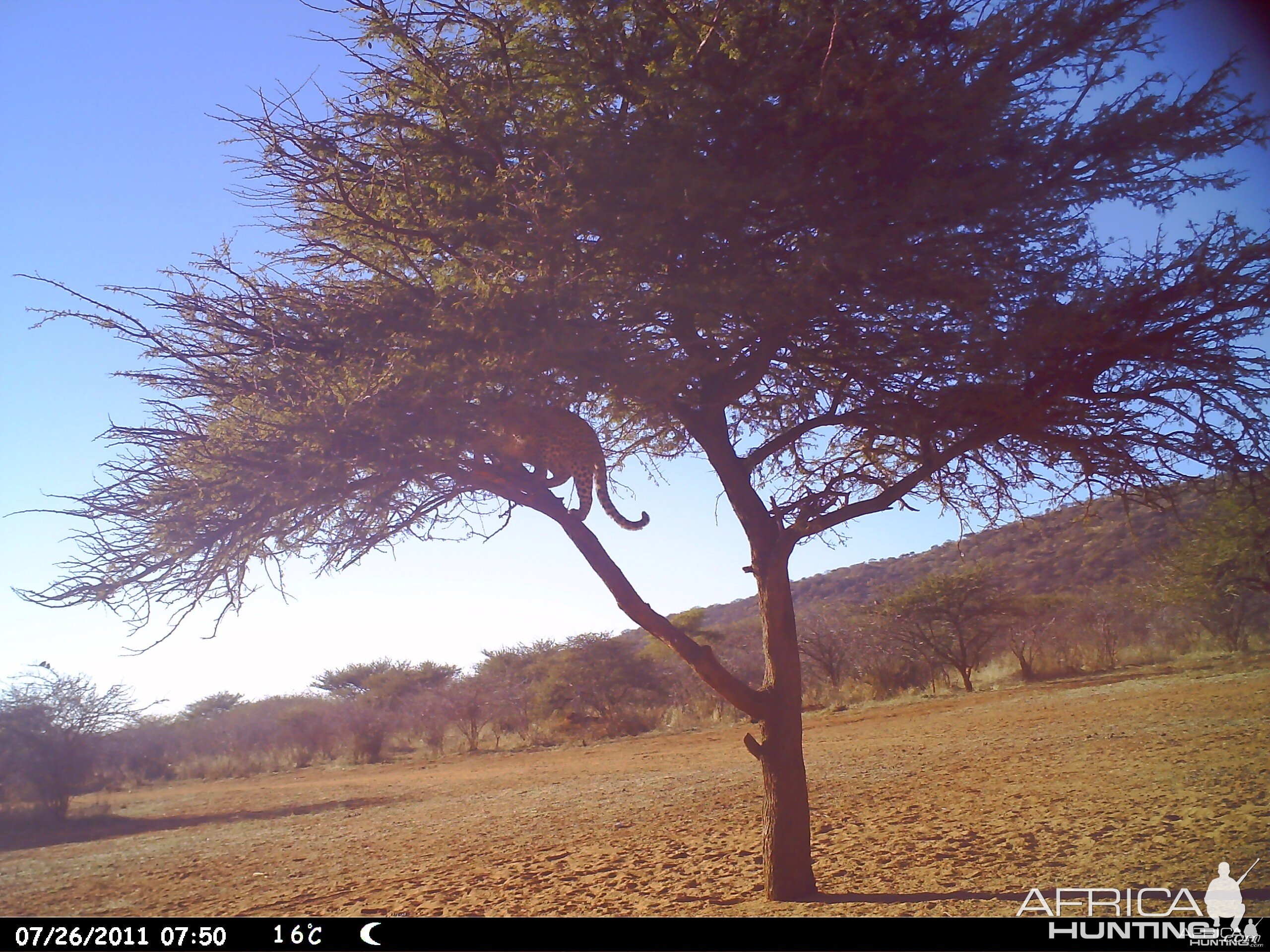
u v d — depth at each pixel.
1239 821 8.12
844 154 6.86
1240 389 6.49
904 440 7.86
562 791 17.20
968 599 29.94
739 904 7.57
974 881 7.46
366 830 14.89
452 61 6.97
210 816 19.91
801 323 7.06
